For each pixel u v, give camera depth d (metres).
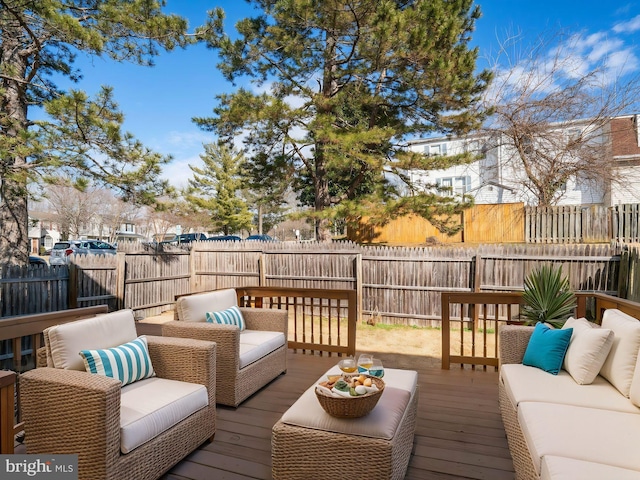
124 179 7.68
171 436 2.29
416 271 7.23
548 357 2.72
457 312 6.95
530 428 1.95
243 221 24.05
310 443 2.05
